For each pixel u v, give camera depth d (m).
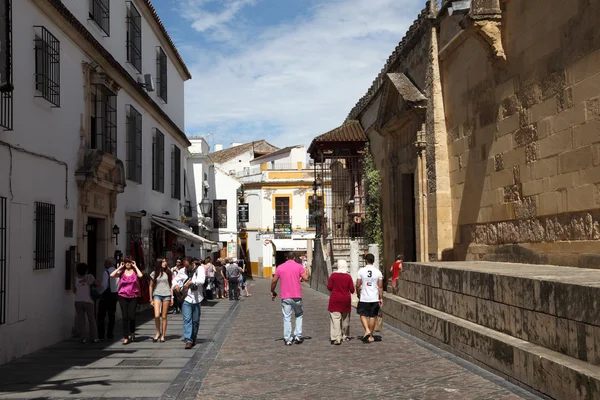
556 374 6.36
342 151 27.61
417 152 17.34
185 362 10.22
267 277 53.94
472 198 14.13
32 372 9.34
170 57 27.19
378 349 10.84
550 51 10.52
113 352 11.36
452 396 7.03
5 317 10.09
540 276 7.73
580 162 9.67
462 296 9.87
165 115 24.17
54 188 12.49
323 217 28.48
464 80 14.53
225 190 47.34
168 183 26.05
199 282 12.09
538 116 11.00
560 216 10.33
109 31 17.16
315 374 8.81
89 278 12.76
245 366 9.71
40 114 11.83
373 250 21.20
